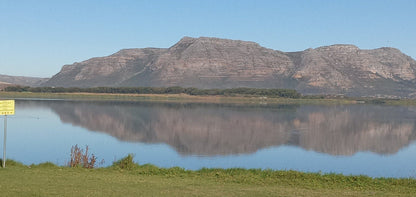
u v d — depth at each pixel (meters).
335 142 81.62
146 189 20.14
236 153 61.69
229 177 24.69
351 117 161.88
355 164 54.91
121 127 99.69
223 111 167.12
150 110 164.12
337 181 24.27
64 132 83.38
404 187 23.36
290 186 22.95
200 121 121.69
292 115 156.25
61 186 19.81
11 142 65.00
